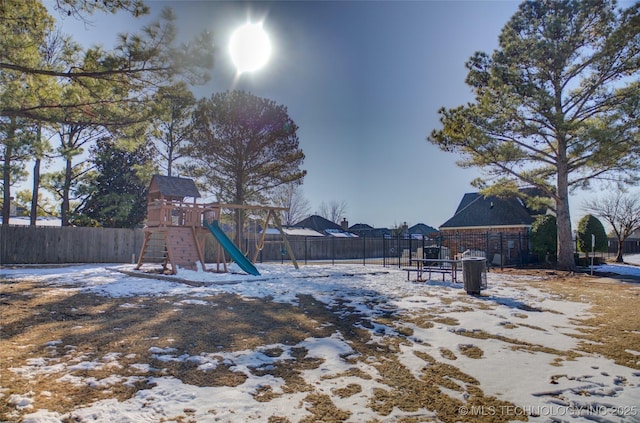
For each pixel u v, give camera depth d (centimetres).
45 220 2403
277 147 1834
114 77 643
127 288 863
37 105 682
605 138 1302
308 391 332
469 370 384
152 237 1556
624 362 408
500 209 2261
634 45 1340
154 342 454
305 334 504
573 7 1430
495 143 1479
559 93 1526
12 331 489
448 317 607
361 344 466
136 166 1905
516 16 1580
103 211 2173
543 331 529
